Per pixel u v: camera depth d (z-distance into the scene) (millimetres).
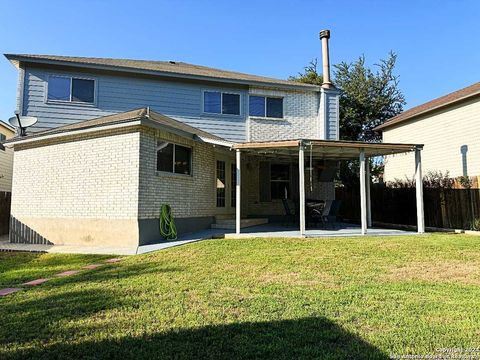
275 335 3428
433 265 6848
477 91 14484
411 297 4684
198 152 12391
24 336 3467
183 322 3791
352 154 13609
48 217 10672
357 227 14180
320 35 17078
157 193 10211
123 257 7969
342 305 4340
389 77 27375
